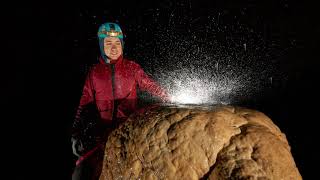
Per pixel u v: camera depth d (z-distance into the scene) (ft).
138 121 6.29
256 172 4.73
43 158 13.93
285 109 13.99
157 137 5.70
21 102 19.51
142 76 9.62
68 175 12.76
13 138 15.53
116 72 9.19
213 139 5.24
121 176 6.08
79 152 8.50
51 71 24.26
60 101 19.75
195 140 5.32
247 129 5.34
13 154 14.20
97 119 9.22
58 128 16.61
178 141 5.42
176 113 5.87
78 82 22.62
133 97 9.37
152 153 5.63
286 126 12.74
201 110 5.84
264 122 5.75
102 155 7.25
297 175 4.86
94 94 9.48
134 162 5.89
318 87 15.79
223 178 4.85
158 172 5.46
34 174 12.75
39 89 21.08
